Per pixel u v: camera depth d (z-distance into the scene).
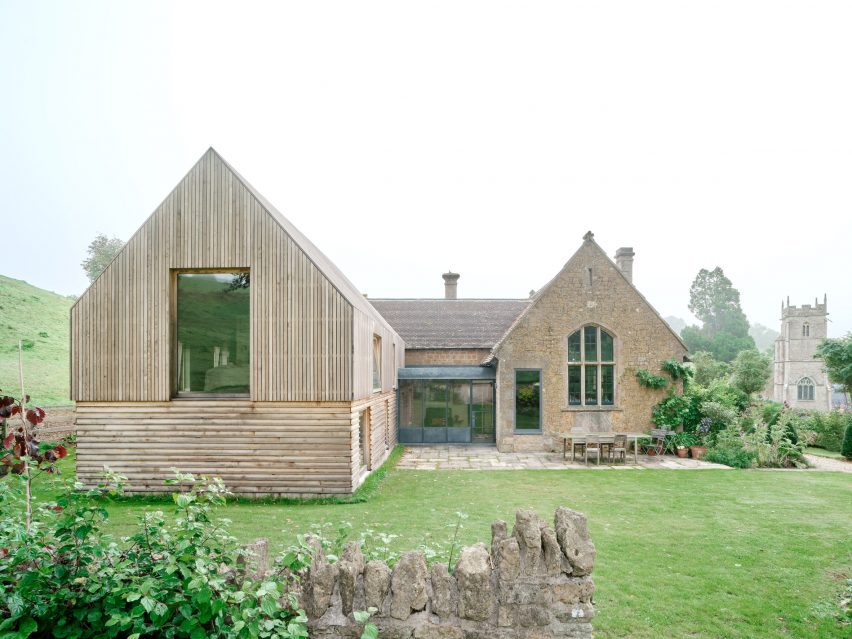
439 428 22.52
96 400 12.30
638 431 20.20
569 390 20.48
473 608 3.92
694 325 78.62
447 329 27.73
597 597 6.39
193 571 3.46
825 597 6.50
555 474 15.45
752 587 6.77
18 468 4.50
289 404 12.17
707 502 11.68
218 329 12.54
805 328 65.44
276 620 3.36
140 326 12.32
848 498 12.14
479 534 8.92
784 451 17.34
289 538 8.71
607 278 20.61
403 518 10.09
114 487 3.90
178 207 12.45
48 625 3.54
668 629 5.62
